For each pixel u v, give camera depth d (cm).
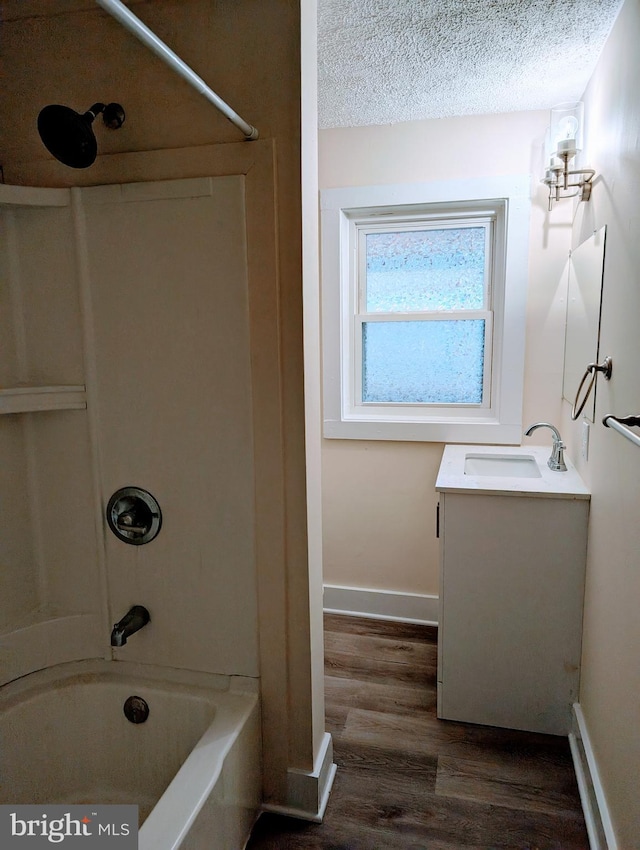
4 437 148
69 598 159
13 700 144
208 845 119
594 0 146
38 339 148
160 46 86
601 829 136
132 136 136
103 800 153
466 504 181
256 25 125
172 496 147
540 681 184
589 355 178
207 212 133
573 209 217
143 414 146
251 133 124
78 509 154
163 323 140
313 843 146
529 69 184
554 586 178
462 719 193
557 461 200
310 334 139
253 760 147
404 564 262
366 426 254
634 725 119
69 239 142
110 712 153
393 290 254
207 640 152
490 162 226
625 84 142
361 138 236
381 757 176
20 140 142
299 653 147
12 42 138
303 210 130
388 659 231
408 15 153
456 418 252
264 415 138
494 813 154
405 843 145
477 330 247
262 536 144
